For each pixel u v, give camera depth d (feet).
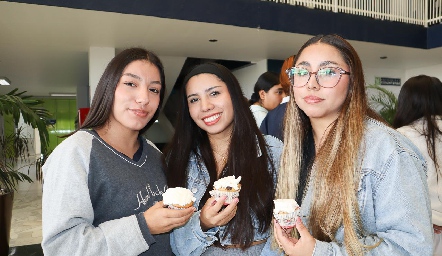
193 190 5.48
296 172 4.65
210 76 5.37
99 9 16.31
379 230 3.70
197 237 4.96
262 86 11.66
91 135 4.51
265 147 5.54
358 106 3.93
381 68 36.65
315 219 4.04
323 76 3.91
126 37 21.38
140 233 4.00
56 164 4.18
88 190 4.14
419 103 6.85
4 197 13.20
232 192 4.83
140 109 4.62
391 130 3.89
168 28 19.86
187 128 5.67
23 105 13.11
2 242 13.19
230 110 5.43
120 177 4.45
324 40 4.05
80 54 25.64
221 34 21.58
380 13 24.89
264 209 5.16
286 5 21.36
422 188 3.57
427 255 3.36
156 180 4.99
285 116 4.79
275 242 4.74
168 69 29.63
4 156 16.55
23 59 27.14
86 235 3.90
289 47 25.63
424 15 26.66
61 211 3.89
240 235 5.09
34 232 17.47
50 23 17.95
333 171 3.88
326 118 4.20
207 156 5.65
